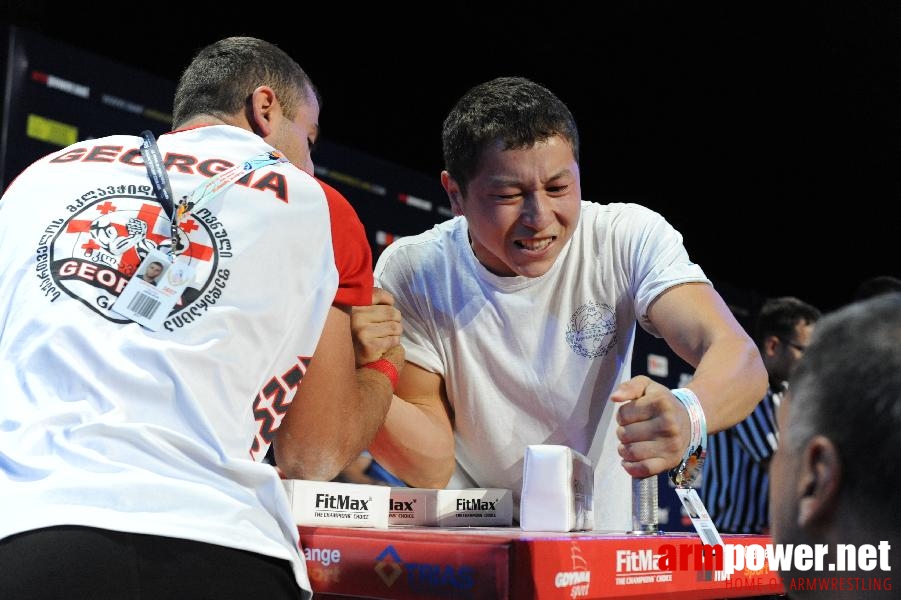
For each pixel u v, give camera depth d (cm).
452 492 109
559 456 97
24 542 76
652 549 86
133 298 87
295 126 122
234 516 81
